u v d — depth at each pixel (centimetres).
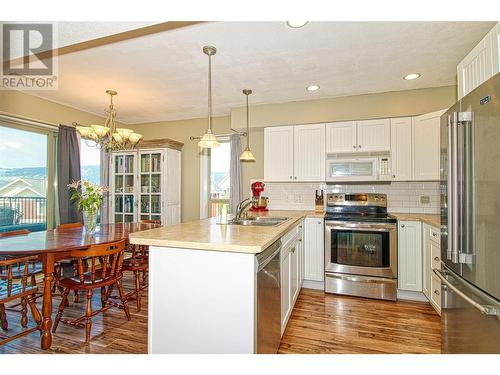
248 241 155
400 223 294
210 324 151
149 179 445
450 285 157
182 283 157
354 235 302
